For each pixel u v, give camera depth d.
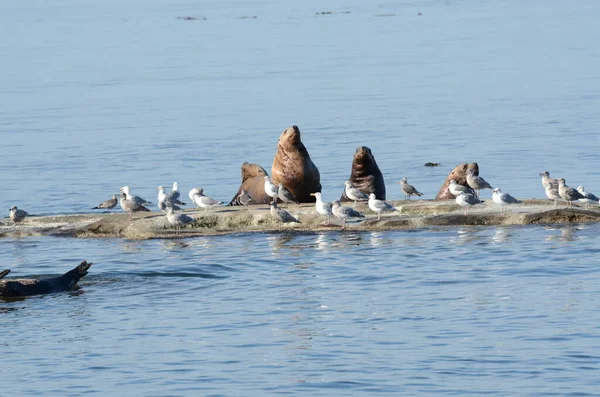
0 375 17.97
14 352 19.25
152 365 18.20
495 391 16.41
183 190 40.97
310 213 30.16
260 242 28.06
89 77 89.12
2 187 42.38
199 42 123.00
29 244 29.39
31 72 95.25
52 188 41.88
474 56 95.94
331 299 22.16
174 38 130.75
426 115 60.25
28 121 63.28
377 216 29.91
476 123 56.50
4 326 20.97
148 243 28.66
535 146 48.22
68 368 18.20
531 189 38.56
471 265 24.66
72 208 37.78
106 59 105.75
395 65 90.38
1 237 30.70
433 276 23.81
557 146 47.91
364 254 26.16
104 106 69.62
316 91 74.12
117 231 30.03
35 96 76.81
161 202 30.44
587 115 57.38
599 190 37.84
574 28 122.62
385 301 21.86
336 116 61.09
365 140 52.19
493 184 39.97
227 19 163.88
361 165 33.50
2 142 55.06
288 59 98.94
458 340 19.00
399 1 197.50
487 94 69.38
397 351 18.52
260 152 49.38
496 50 100.38
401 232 28.62
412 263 25.08
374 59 96.25
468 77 80.06
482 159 45.56
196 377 17.52
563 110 59.91
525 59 91.50
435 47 105.88
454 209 30.00
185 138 54.22
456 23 138.00
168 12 191.62
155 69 94.12
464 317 20.44
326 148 50.25
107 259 26.83
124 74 90.56
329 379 17.20
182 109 66.69
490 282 23.09
